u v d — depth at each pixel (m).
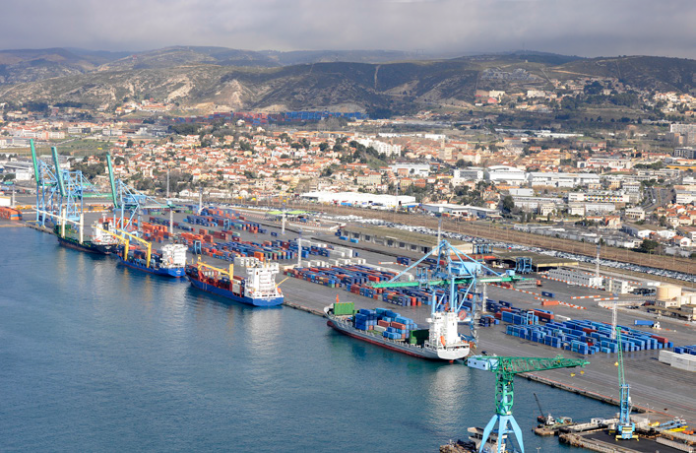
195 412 184.00
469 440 165.75
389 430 174.12
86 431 174.25
